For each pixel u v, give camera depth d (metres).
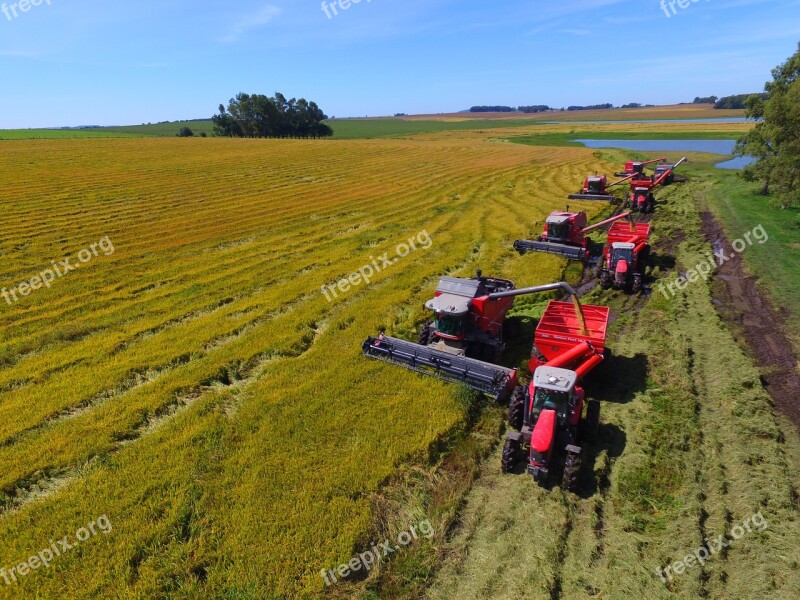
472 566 8.02
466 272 21.52
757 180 31.39
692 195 35.06
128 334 16.39
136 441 10.93
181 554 8.08
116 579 7.70
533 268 21.78
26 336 16.42
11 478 9.78
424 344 14.12
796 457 9.96
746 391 11.99
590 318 13.85
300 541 8.23
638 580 7.61
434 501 9.27
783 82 27.70
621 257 18.97
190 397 12.79
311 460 10.11
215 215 33.06
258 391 12.68
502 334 14.45
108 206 34.69
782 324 15.49
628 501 9.12
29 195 36.78
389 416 11.41
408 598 7.48
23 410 12.10
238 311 18.17
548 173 49.22
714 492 9.20
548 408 9.81
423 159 62.31
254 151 68.44
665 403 11.80
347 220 32.16
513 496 9.35
